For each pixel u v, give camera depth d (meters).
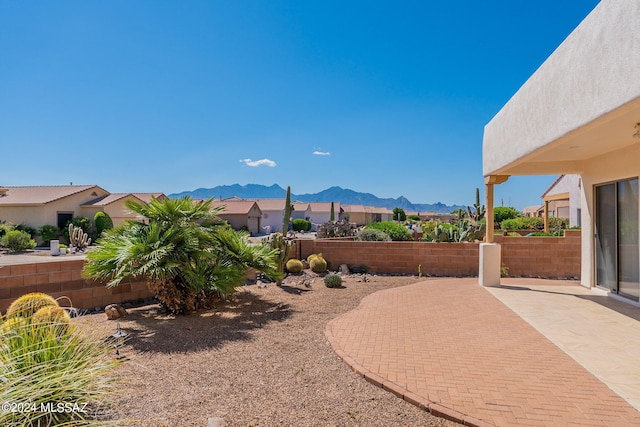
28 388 2.85
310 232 48.81
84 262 7.63
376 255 13.13
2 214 27.59
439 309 7.61
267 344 5.54
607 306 7.70
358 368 4.51
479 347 5.29
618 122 5.71
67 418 3.06
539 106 6.64
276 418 3.38
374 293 9.43
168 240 7.16
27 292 6.94
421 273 12.66
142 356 4.98
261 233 46.78
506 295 8.84
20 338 3.40
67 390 3.16
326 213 60.81
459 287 10.07
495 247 10.10
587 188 9.66
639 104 4.12
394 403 3.71
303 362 4.82
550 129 6.18
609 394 3.81
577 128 5.27
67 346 3.51
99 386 3.41
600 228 9.25
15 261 17.97
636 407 3.54
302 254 13.67
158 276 6.81
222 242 8.54
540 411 3.47
